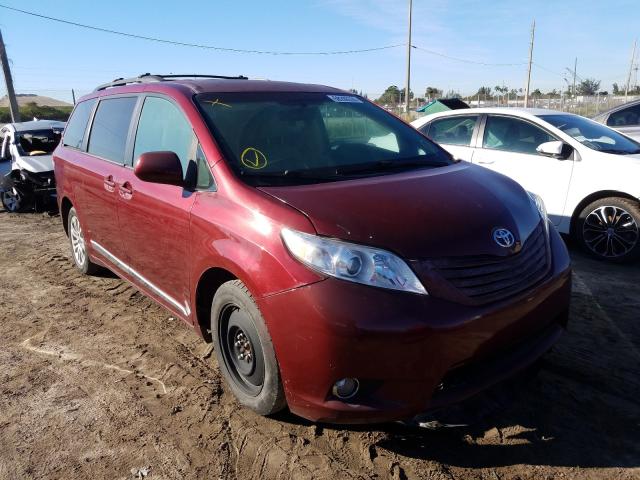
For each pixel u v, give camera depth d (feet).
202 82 12.59
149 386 11.31
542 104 129.49
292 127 11.62
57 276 18.80
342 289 7.84
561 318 10.27
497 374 8.67
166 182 10.48
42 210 33.30
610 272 17.71
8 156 35.94
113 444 9.45
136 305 15.80
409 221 8.60
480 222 9.04
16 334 14.12
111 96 15.25
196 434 9.65
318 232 8.22
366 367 7.79
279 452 9.09
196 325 10.98
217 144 10.41
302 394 8.30
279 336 8.32
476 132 22.35
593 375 11.21
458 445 9.16
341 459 8.87
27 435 9.77
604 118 33.04
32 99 224.74
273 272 8.37
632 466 8.59
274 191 9.33
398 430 9.55
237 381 10.21
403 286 7.91
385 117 13.67
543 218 10.73
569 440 9.23
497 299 8.45
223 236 9.43
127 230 13.16
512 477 8.39
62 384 11.50
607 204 18.54
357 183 9.91
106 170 14.11
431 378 7.91
